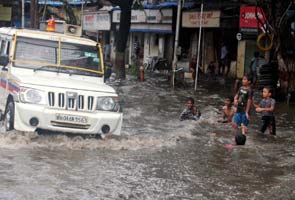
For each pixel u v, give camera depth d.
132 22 37.47
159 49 35.78
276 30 19.73
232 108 14.07
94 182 7.58
